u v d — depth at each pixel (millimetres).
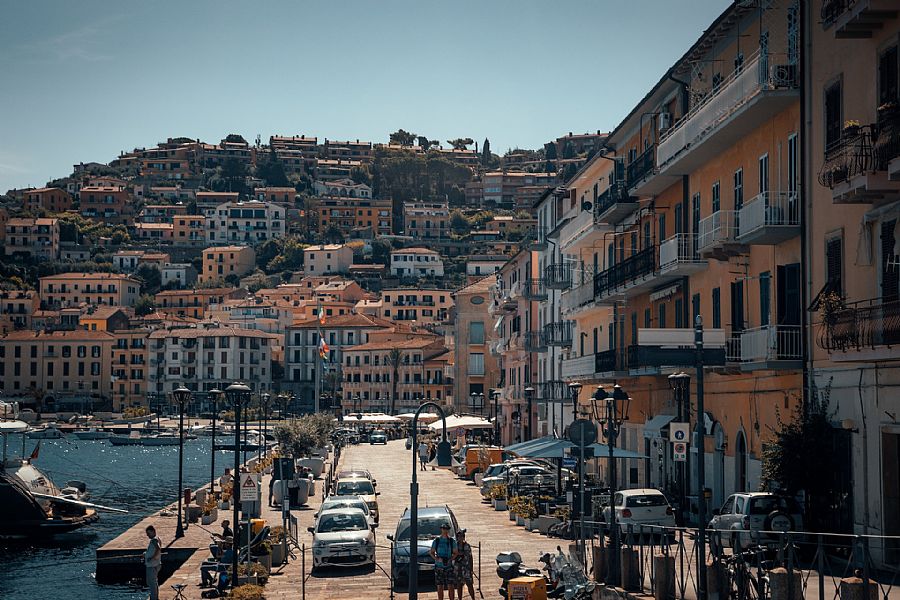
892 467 27094
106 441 176625
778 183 33844
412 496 27297
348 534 36000
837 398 29781
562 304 70375
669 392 46625
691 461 43312
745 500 29781
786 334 32188
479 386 127188
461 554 28297
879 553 27109
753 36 36469
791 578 20766
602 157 59719
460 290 130000
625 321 55219
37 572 46906
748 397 36500
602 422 36500
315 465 75938
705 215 41406
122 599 39969
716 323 40312
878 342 26094
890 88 26766
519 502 47125
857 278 28562
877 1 25734
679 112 45188
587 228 59031
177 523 49594
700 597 23141
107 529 61500
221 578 32188
